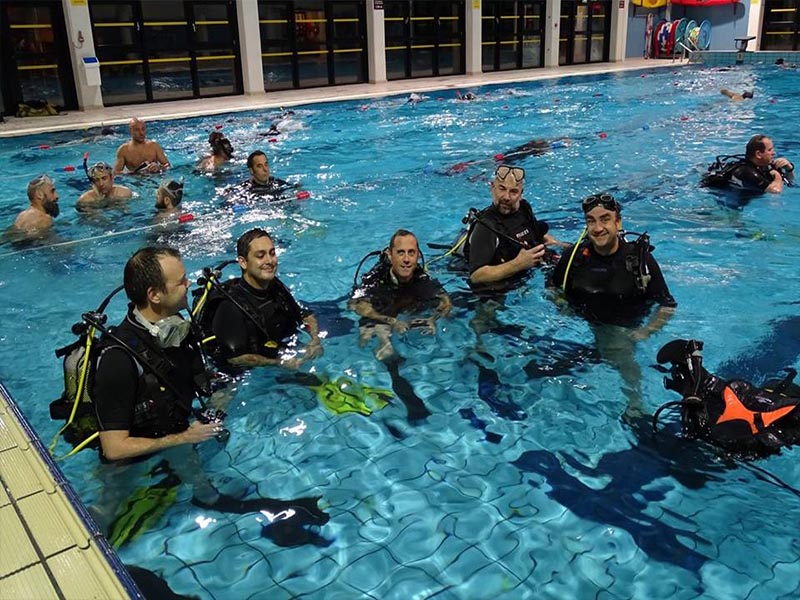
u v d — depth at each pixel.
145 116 13.41
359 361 3.89
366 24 18.61
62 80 14.34
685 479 2.85
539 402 3.47
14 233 6.41
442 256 5.26
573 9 22.55
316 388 3.62
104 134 12.05
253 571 2.42
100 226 6.69
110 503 2.78
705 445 3.06
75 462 3.02
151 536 2.61
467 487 2.86
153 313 2.96
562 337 4.08
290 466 3.01
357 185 8.18
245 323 3.79
